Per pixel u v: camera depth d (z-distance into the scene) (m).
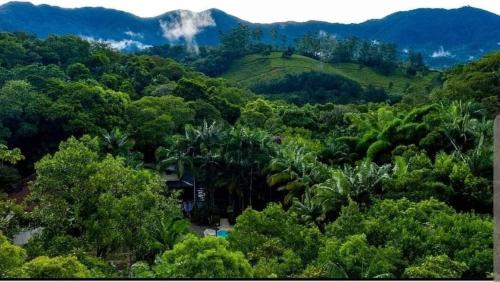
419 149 29.12
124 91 55.19
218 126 35.06
